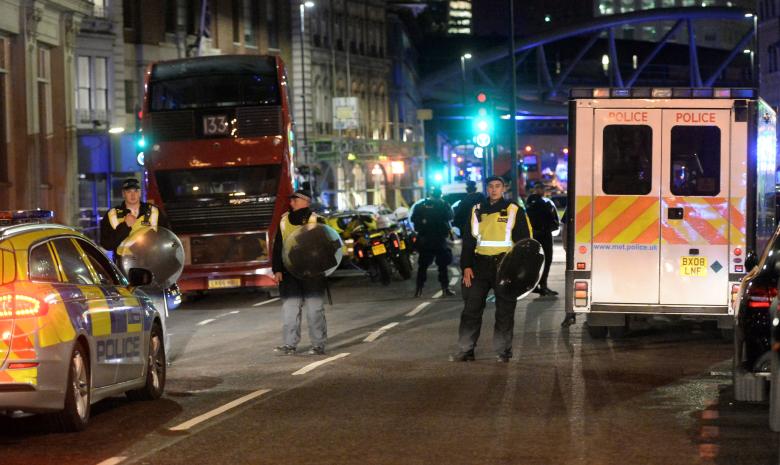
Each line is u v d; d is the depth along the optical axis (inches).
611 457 347.9
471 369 542.0
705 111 600.7
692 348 609.0
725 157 600.4
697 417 412.5
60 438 391.2
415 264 1466.5
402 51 4352.9
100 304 421.4
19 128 1593.3
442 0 7017.7
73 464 349.7
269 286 1115.3
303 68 3014.3
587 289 610.9
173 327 809.5
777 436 377.1
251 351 643.5
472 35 5900.6
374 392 479.2
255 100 1072.8
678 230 604.7
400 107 4313.5
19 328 370.9
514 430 391.5
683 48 7190.0
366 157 3144.7
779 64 5398.6
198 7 2640.3
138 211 641.6
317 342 619.2
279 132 1069.1
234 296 1114.1
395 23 4259.4
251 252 1059.9
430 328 729.0
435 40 5816.9
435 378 515.5
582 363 556.7
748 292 406.0
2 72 1561.3
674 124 603.5
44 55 1706.4
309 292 617.0
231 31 2933.1
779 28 5383.9
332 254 613.3
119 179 2106.3
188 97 1071.0
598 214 609.0
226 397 478.6
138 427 411.5
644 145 605.6
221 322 832.9
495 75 6304.1
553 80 6550.2
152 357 477.7
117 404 466.9
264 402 460.8
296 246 608.7
